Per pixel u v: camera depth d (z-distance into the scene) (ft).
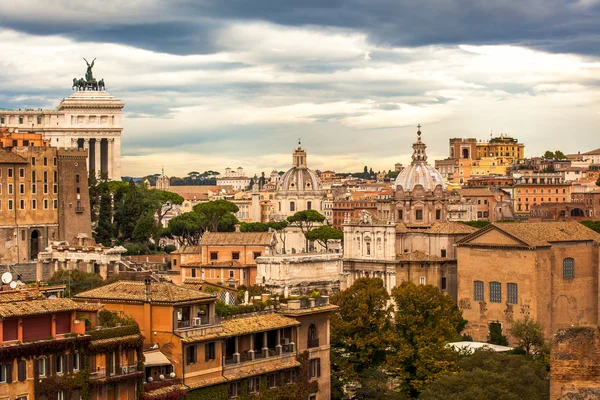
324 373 560.61
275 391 519.19
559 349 374.43
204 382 479.82
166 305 473.67
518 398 554.46
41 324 426.92
